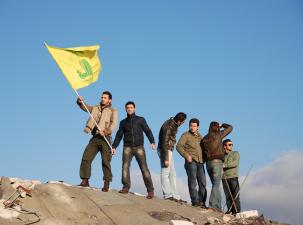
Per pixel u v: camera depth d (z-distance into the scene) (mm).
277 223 14117
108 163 14258
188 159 15133
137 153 14594
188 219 13281
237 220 13656
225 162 15508
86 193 13648
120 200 13695
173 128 15406
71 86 14555
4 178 13148
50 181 14375
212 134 15211
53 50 14680
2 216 11523
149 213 13234
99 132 14188
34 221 11625
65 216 12367
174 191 15391
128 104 14648
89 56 14922
